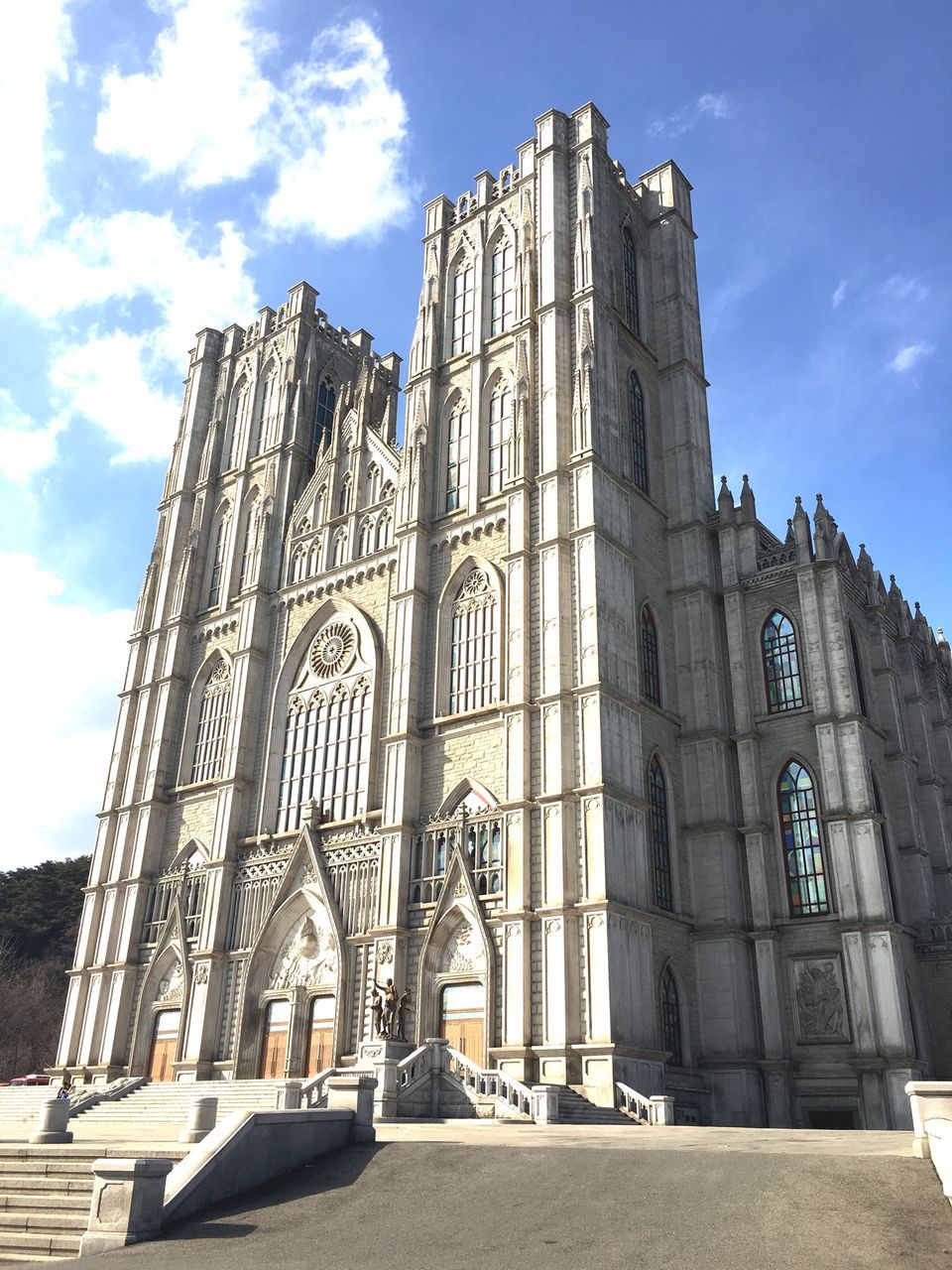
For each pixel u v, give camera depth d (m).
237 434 79.06
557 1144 25.42
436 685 56.03
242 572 72.56
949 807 60.09
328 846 56.91
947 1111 20.33
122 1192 20.28
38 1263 18.47
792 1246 16.38
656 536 59.56
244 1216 21.11
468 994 47.53
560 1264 16.66
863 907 47.19
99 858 68.12
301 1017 53.78
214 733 68.12
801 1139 27.48
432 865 51.41
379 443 67.25
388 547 62.50
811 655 52.78
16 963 110.38
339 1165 24.30
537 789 48.56
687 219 71.62
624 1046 41.94
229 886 60.53
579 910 44.75
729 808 53.09
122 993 61.81
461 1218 19.78
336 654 63.00
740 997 49.03
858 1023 45.72
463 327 65.50
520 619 52.00
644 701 52.16
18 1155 25.38
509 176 67.50
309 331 79.31
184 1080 55.00
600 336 58.31
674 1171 21.08
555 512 53.22
